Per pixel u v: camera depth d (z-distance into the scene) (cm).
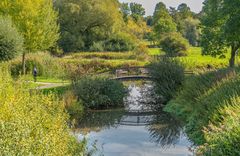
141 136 1456
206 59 4378
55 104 1033
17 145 567
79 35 5603
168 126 1631
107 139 1403
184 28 8075
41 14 3212
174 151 1231
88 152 1053
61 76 2984
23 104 830
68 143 891
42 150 612
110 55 4584
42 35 3228
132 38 5841
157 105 2134
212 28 3127
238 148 819
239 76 1453
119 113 1977
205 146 944
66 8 5566
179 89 2083
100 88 2091
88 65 3625
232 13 2612
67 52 5488
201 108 1421
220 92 1367
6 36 2703
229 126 922
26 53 3462
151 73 2166
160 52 5297
